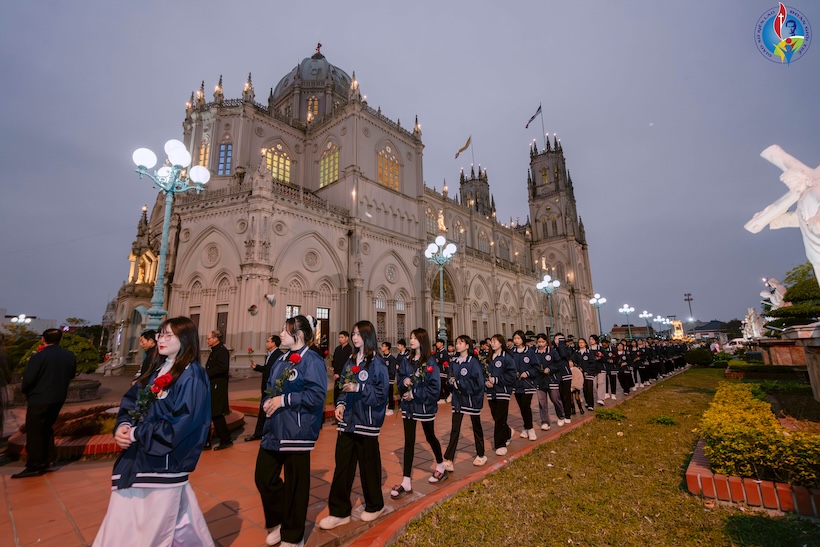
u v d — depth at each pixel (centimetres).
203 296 2508
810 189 552
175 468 292
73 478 600
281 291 2527
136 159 1082
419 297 3569
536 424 1066
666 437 830
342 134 3375
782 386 1107
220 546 389
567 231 6531
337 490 443
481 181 6994
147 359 368
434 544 402
